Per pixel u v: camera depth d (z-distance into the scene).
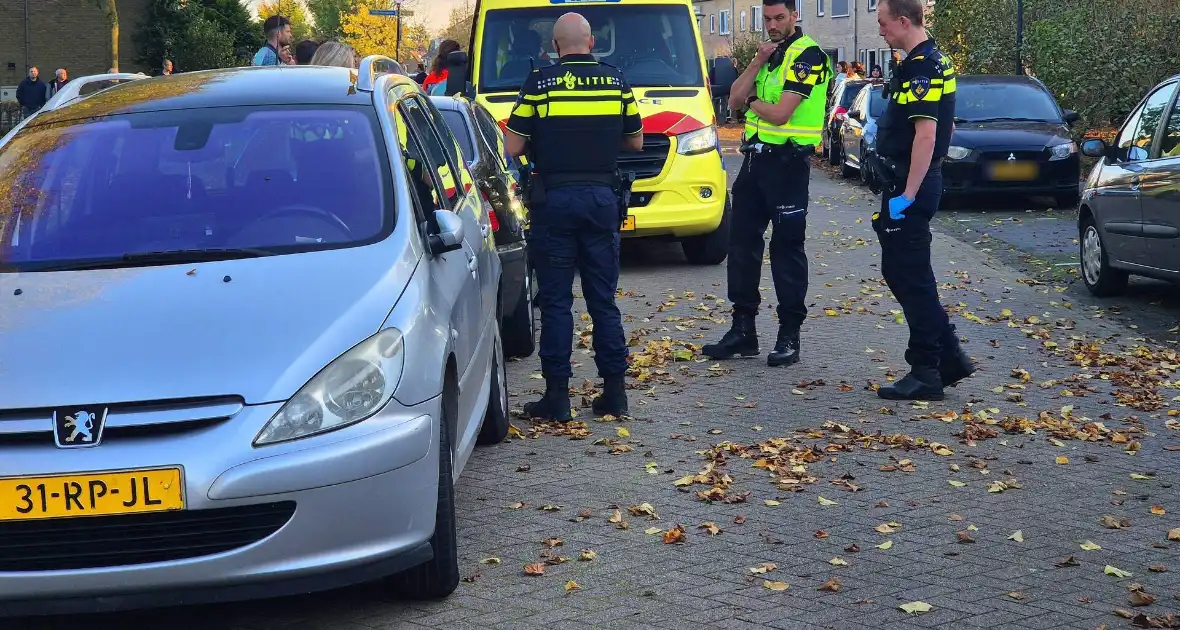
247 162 4.99
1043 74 24.64
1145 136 10.30
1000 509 5.41
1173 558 4.82
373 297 4.23
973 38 27.83
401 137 5.30
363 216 4.76
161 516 3.78
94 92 5.81
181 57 51.41
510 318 8.41
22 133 5.31
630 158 12.10
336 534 3.90
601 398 7.04
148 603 3.81
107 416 3.79
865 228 15.87
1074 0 25.95
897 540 5.03
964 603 4.38
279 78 5.65
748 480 5.83
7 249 4.64
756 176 8.11
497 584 4.60
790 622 4.23
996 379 7.84
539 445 6.48
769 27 7.96
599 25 12.76
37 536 3.78
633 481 5.84
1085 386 7.62
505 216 8.13
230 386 3.87
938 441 6.46
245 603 4.50
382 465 3.96
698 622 4.24
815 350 8.71
